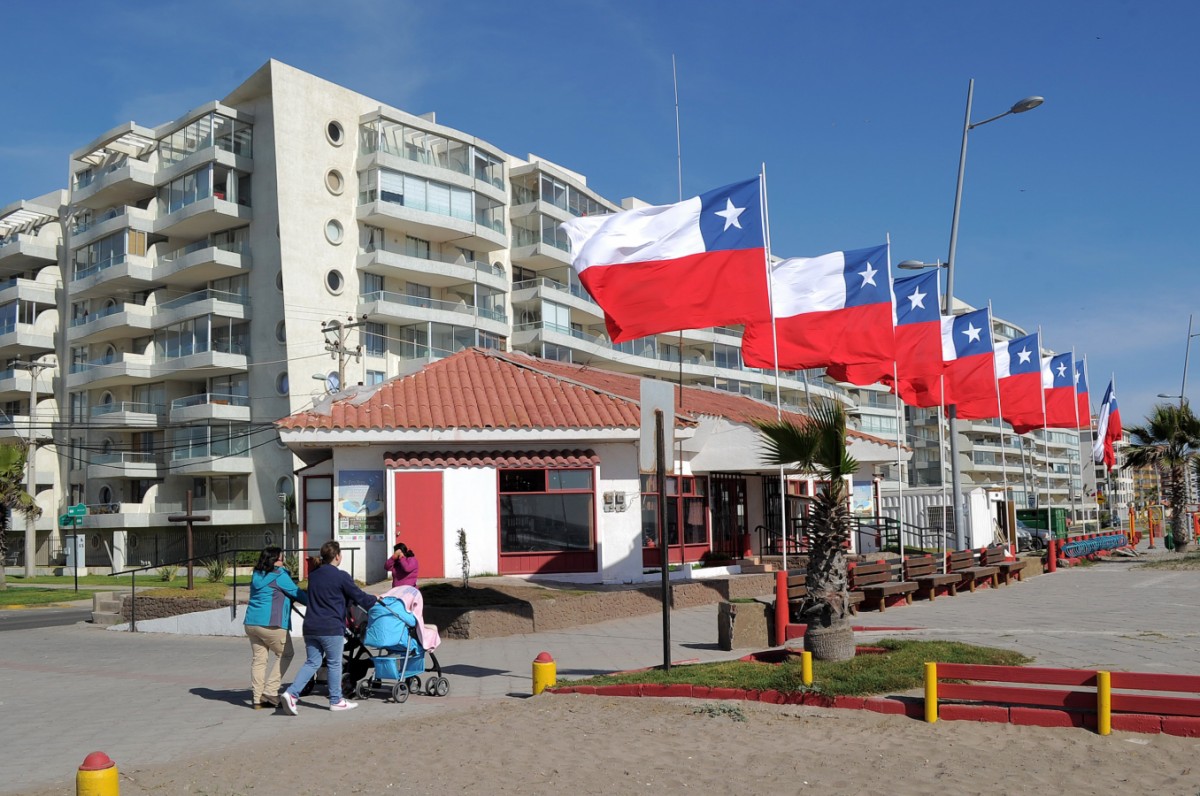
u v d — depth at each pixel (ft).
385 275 177.88
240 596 67.00
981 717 28.73
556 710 32.96
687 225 53.93
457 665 45.52
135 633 67.92
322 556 36.09
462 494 70.64
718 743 27.86
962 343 88.89
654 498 78.02
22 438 164.76
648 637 53.16
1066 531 153.89
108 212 178.29
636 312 53.93
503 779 25.13
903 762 25.30
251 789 24.97
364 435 68.90
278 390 163.94
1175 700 26.53
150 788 25.27
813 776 24.49
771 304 53.31
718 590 69.56
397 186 174.81
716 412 87.97
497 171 204.23
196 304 165.37
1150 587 74.33
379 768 26.58
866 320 64.64
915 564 67.15
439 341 181.78
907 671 33.60
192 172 167.94
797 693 31.78
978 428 309.01
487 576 70.33
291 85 166.81
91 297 183.62
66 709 37.78
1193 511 180.34
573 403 75.77
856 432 99.60
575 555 72.49
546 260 209.26
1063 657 38.86
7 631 74.38
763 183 53.52
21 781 26.50
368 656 38.29
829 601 36.22
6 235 203.21
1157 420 131.03
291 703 34.58
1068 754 25.27
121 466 169.99
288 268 162.50
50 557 187.11
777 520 97.60
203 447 166.40
